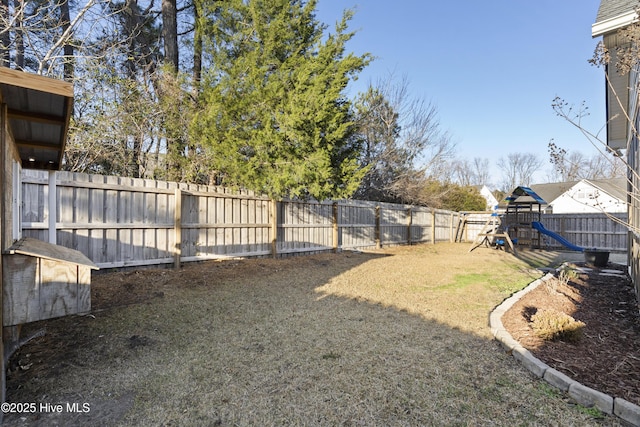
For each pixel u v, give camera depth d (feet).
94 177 17.44
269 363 10.03
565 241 41.01
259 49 23.09
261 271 21.94
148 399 8.17
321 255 30.42
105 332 11.73
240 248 24.70
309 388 8.64
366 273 23.84
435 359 10.29
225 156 22.72
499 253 39.09
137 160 26.16
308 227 30.66
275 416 7.51
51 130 10.18
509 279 22.62
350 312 15.03
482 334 12.35
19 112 8.60
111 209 18.12
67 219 16.49
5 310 7.40
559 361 9.60
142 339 11.45
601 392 7.86
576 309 15.12
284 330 12.71
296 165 22.22
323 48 23.50
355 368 9.71
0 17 19.40
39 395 8.19
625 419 7.17
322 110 21.67
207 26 25.35
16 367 9.30
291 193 24.97
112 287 15.84
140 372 9.44
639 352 10.25
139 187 19.21
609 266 27.94
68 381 8.84
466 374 9.34
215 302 15.62
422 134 60.70
